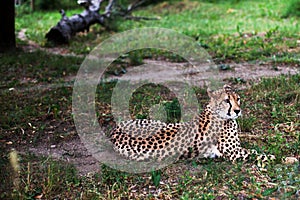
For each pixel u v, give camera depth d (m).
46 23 27.14
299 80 12.23
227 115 7.51
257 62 15.52
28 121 10.50
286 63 14.98
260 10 26.75
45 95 12.60
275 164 7.48
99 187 7.17
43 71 15.53
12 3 18.75
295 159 7.57
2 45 18.80
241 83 12.92
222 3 30.23
